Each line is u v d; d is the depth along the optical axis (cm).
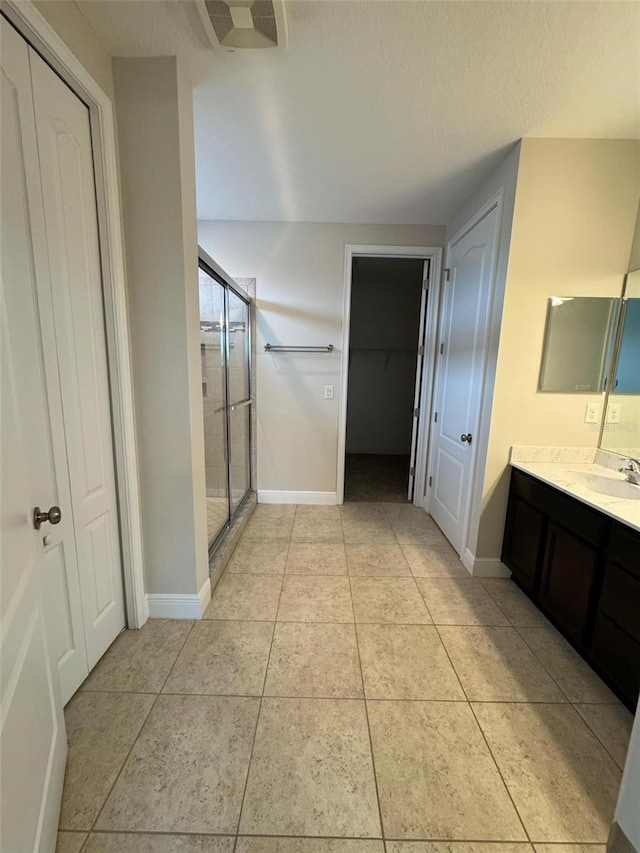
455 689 149
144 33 135
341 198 260
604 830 104
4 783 73
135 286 160
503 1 118
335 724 133
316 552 259
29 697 87
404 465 507
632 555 138
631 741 84
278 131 187
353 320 545
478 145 195
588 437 213
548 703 143
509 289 201
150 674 153
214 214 293
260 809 107
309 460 344
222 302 258
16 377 110
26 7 104
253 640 173
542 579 192
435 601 205
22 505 89
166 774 115
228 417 275
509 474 219
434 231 305
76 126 133
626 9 120
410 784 114
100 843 99
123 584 175
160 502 178
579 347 204
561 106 165
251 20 125
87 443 145
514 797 111
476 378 235
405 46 135
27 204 112
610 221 195
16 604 82
